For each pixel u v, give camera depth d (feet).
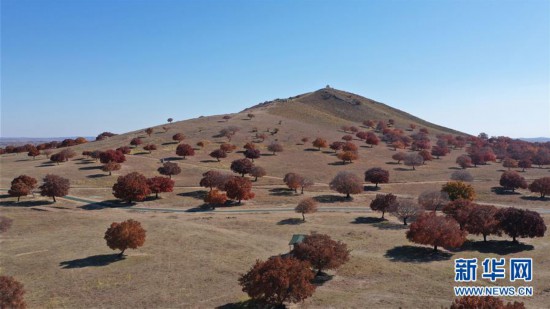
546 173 470.39
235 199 340.18
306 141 613.11
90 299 148.25
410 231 208.74
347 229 251.60
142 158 486.79
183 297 149.48
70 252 203.21
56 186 312.71
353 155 511.81
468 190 328.08
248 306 141.38
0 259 191.42
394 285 159.43
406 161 498.69
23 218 265.95
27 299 147.95
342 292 153.28
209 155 519.60
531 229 213.46
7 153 596.29
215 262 188.55
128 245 196.24
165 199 339.57
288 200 343.05
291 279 139.44
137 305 143.13
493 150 651.25
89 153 491.31
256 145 579.07
